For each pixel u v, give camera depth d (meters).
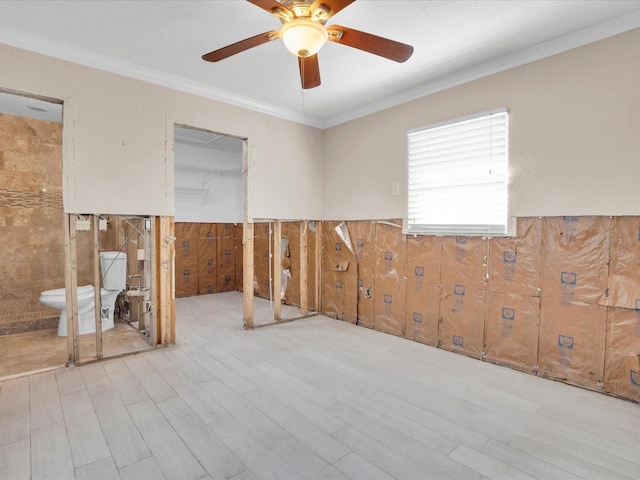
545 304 2.81
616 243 2.48
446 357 3.24
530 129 2.86
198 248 6.32
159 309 3.39
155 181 3.30
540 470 1.72
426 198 3.59
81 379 2.69
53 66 2.77
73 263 2.90
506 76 2.99
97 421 2.12
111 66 3.01
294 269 5.20
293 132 4.38
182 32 2.59
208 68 3.16
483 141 3.14
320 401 2.38
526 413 2.25
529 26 2.50
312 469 1.72
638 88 2.38
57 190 4.18
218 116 3.70
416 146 3.67
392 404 2.35
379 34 2.60
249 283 4.05
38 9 2.31
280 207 4.28
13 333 3.85
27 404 2.31
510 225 2.98
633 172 2.40
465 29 2.54
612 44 2.47
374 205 4.09
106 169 3.03
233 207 6.97
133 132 3.16
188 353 3.27
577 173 2.64
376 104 3.99
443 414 2.23
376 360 3.14
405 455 1.83
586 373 2.61
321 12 1.80
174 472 1.69
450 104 3.37
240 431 2.03
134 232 4.12
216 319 4.51
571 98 2.65
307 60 2.19
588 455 1.84
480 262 3.18
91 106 2.94
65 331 3.74
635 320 2.41
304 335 3.86
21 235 3.98
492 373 2.88
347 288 4.43
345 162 4.42
